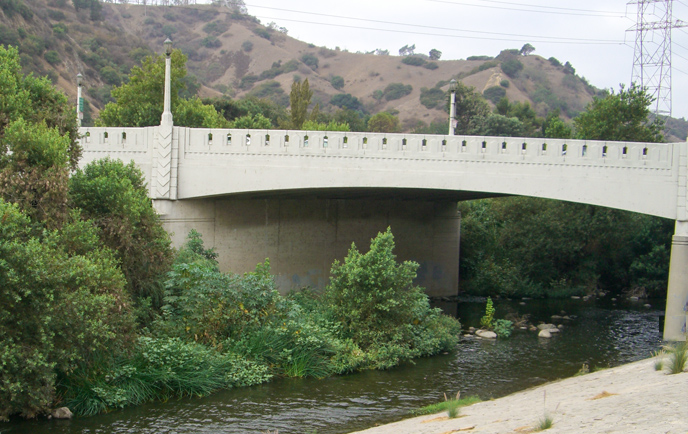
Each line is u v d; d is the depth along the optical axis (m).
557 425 9.81
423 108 134.88
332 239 32.88
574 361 21.88
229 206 28.38
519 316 32.31
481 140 25.03
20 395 13.79
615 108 41.09
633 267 41.91
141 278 20.05
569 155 24.66
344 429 14.29
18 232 14.62
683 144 23.94
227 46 170.75
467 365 21.16
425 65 165.62
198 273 19.91
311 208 31.94
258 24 191.00
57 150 17.09
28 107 18.67
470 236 42.22
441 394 17.47
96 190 19.48
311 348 19.89
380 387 18.16
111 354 16.06
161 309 19.94
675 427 8.21
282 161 25.88
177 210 26.33
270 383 18.38
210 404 16.17
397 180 25.34
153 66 40.12
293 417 15.22
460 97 85.19
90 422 14.43
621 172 24.39
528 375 19.77
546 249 42.00
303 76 155.62
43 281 13.55
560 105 137.00
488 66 151.12
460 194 30.89
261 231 29.77
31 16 84.31
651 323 30.53
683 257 24.16
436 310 24.59
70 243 16.72
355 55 177.38
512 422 10.88
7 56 20.19
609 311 34.72
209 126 38.25
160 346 17.47
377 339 21.36
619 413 9.75
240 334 19.69
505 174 24.97
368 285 21.75
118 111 39.88
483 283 40.31
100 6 115.12
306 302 26.42
